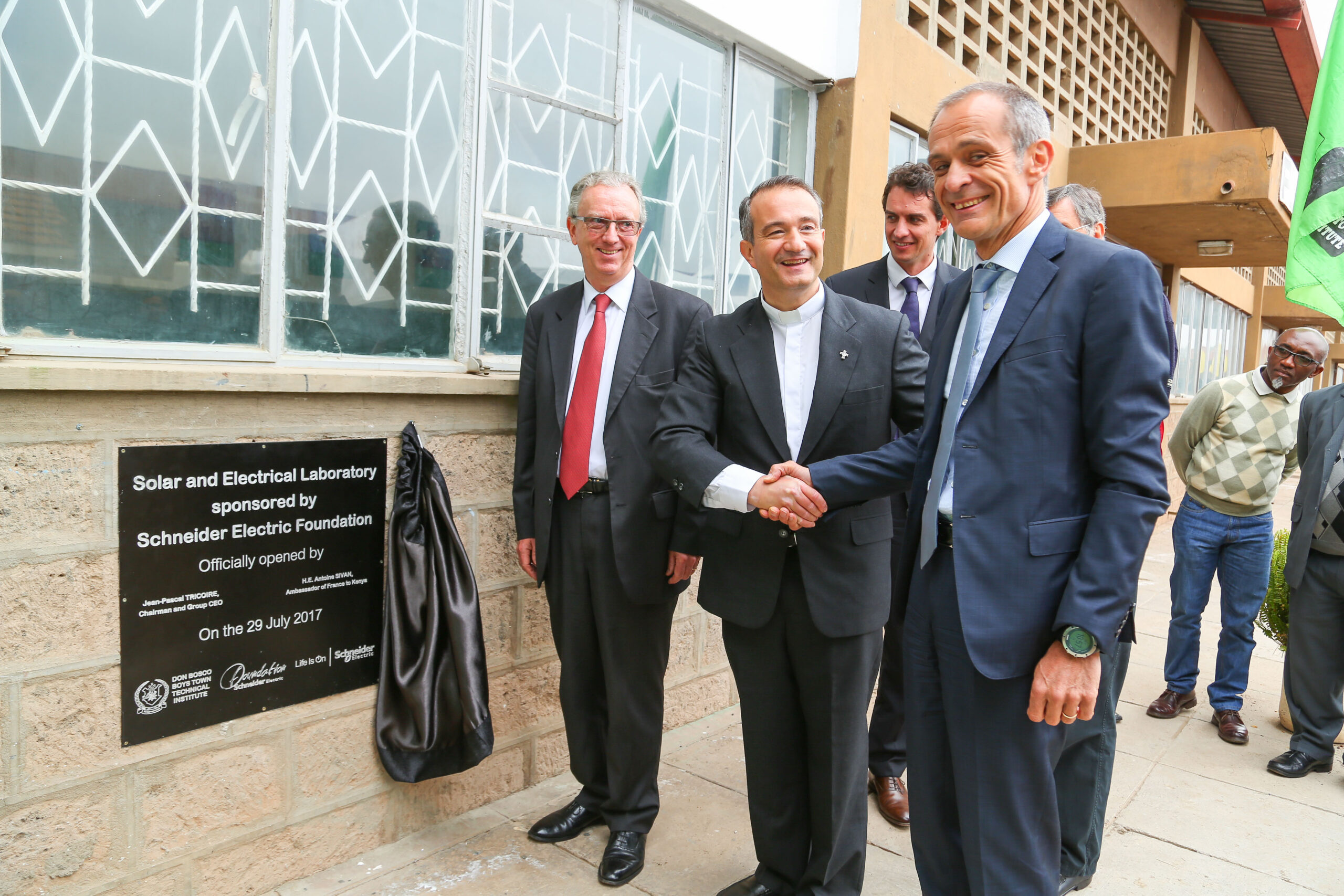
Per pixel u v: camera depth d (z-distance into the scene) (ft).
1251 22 27.30
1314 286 9.21
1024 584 4.88
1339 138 9.05
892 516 9.31
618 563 7.59
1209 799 9.67
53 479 5.78
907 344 6.77
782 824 6.91
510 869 7.73
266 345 7.11
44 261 5.99
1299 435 10.80
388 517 7.72
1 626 5.64
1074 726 7.25
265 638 6.93
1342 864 8.36
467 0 8.30
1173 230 23.02
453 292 8.50
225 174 6.82
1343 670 10.16
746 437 6.72
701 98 11.25
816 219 6.35
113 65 6.20
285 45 7.01
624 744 7.82
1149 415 4.65
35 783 5.86
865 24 12.62
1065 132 20.58
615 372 7.77
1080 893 7.76
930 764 5.58
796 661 6.59
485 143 8.54
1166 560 24.04
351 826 7.68
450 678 7.88
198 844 6.70
